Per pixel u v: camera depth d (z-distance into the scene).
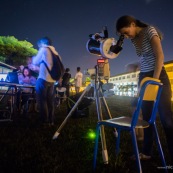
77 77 13.29
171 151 2.43
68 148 3.15
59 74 4.65
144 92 1.98
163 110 2.43
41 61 4.58
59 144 3.33
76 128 4.50
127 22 2.49
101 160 2.70
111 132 4.14
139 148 3.23
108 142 3.46
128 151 3.10
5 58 26.02
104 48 2.72
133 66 3.90
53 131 4.17
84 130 4.34
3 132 3.97
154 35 2.42
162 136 4.01
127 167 2.55
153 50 2.40
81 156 2.85
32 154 2.86
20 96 6.13
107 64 3.23
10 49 25.73
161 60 2.36
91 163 2.63
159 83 2.07
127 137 3.81
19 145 3.21
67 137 3.74
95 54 3.08
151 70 2.53
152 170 2.51
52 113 4.78
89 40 3.06
